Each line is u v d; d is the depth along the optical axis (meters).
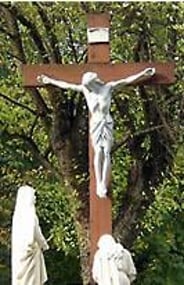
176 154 26.61
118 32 25.17
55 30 26.12
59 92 26.16
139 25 24.81
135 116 26.92
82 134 27.00
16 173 30.17
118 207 28.02
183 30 24.77
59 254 35.16
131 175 27.58
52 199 30.39
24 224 18.12
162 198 29.84
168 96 26.02
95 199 20.75
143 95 26.05
